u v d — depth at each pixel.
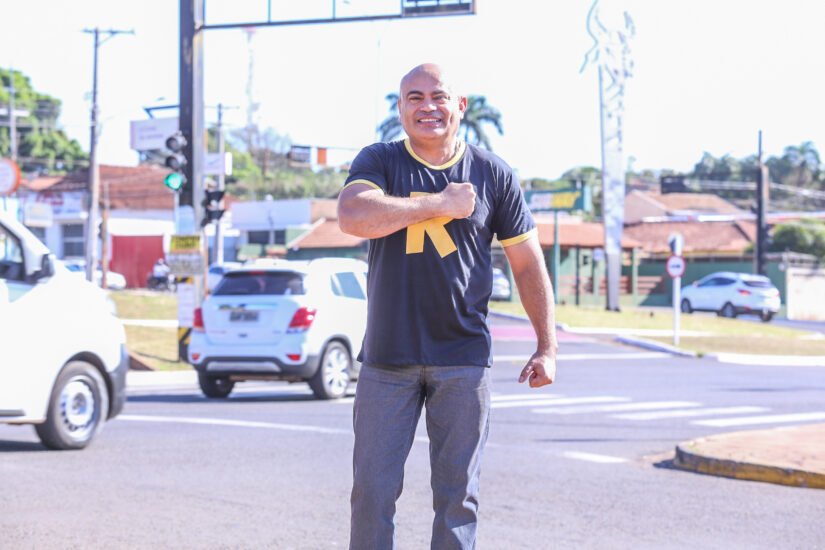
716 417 14.27
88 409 10.66
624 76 43.81
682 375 22.22
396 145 4.54
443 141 4.47
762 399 16.84
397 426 4.48
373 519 4.48
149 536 6.93
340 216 4.36
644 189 103.44
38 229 70.25
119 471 9.33
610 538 7.06
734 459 9.45
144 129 26.44
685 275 66.06
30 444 10.90
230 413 14.07
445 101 4.43
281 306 15.93
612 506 8.08
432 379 4.45
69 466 9.53
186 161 22.41
